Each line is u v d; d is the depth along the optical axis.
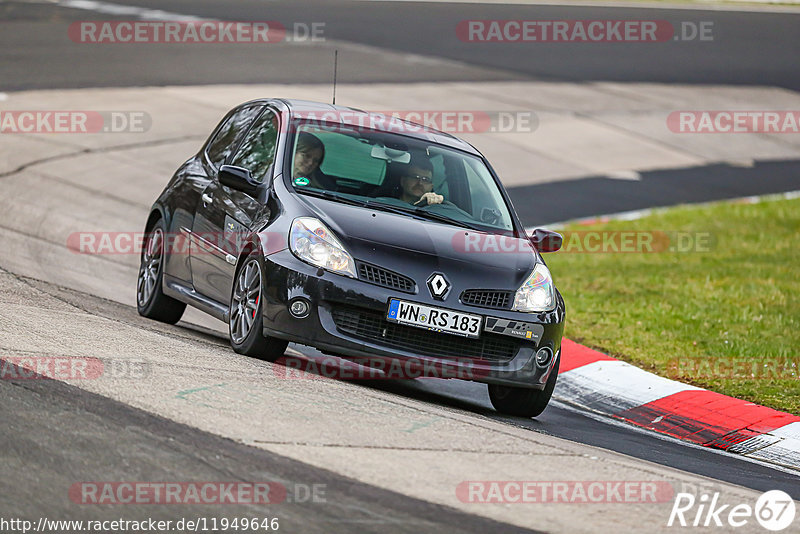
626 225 59.34
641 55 115.88
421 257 25.08
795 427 28.50
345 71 91.69
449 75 95.50
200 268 29.17
